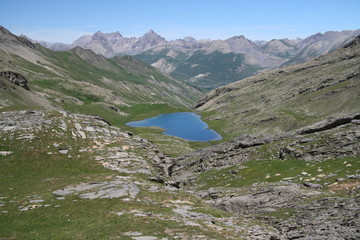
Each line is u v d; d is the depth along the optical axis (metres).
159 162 77.12
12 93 188.38
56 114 94.62
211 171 87.31
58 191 48.50
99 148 76.81
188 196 50.81
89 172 64.31
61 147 74.50
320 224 34.06
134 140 88.31
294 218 39.38
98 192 47.31
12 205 42.72
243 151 91.56
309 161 68.19
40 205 42.31
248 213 47.69
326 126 84.94
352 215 33.81
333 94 193.50
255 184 63.81
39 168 64.50
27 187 53.28
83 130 86.94
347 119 82.19
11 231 33.94
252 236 33.19
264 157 82.12
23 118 87.00
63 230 33.81
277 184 57.41
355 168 55.66
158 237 30.56
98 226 34.28
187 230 33.06
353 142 67.62
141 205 41.88
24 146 71.94
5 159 66.06
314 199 44.84
